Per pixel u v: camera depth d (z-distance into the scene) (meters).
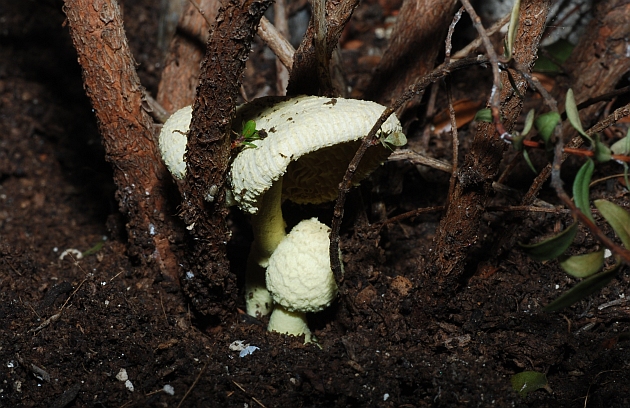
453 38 0.66
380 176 0.54
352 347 0.47
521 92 0.44
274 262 0.48
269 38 0.53
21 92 0.68
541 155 0.56
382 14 0.72
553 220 0.53
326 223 0.54
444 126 0.60
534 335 0.48
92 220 0.63
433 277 0.47
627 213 0.39
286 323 0.49
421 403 0.47
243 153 0.44
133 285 0.52
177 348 0.49
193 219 0.46
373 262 0.51
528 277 0.50
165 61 0.60
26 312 0.51
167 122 0.47
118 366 0.48
